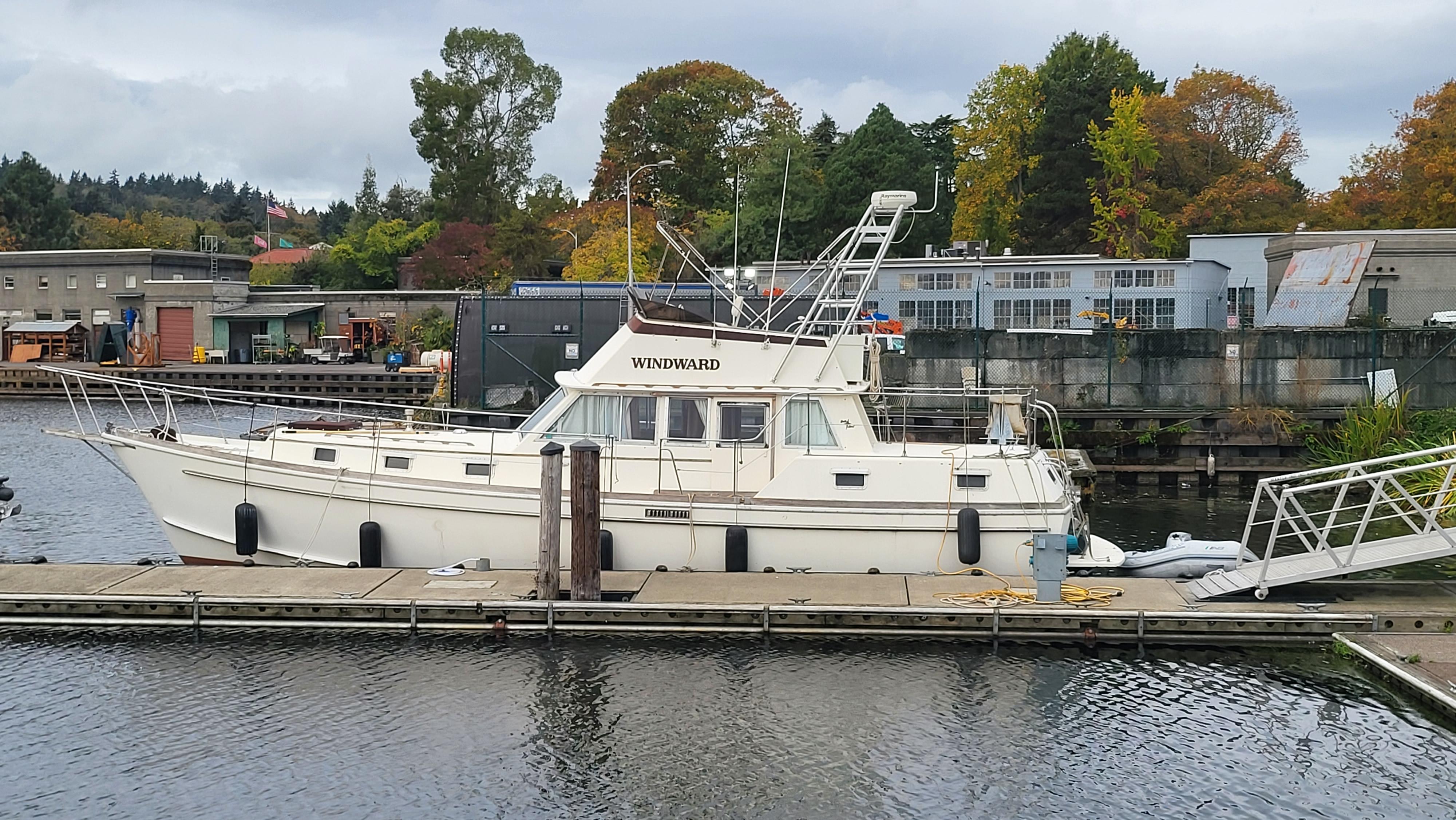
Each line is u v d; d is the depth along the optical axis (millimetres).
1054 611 12609
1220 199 50656
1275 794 9531
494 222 67750
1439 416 24266
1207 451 25891
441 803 9406
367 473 14547
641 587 13391
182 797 9453
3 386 47469
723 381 14266
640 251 45812
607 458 14312
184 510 14914
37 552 17703
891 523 13914
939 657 12359
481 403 25016
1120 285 37438
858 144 53719
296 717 10930
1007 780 9828
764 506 13945
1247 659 12234
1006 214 57344
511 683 11695
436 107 70562
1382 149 48719
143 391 15734
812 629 12742
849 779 9836
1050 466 14703
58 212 89375
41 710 11039
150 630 12992
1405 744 10328
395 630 12922
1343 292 30594
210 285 55812
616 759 10156
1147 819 9203
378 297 57062
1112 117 51812
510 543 14344
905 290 38219
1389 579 15695
